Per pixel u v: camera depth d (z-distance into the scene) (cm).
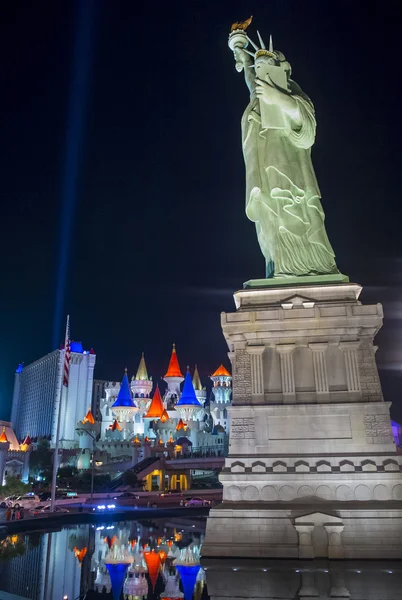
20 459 12731
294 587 2136
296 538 2730
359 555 2656
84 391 19525
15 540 4175
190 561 2969
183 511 7162
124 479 10831
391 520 2702
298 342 3244
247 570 2473
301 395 3142
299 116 3834
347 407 3044
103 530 4959
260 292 3416
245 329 3294
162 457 11844
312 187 3750
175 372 17850
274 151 3794
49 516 5466
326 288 3344
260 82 3856
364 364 3147
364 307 3219
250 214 3909
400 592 2020
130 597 2125
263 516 2802
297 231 3622
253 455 3025
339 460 2930
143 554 3312
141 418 16150
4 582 2489
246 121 4041
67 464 13375
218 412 16500
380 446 2942
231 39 4484
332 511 2750
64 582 2473
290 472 2933
